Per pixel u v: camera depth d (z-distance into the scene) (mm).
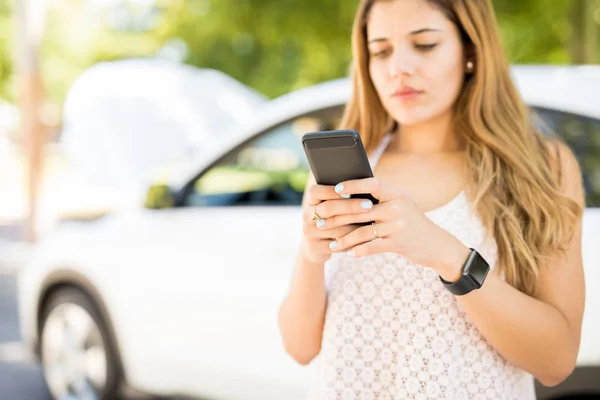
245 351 3557
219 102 4918
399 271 1672
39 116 10914
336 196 1469
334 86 3557
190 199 3973
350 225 1498
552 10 8203
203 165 3928
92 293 4234
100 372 4293
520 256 1680
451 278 1529
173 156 4398
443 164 1791
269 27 9203
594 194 2826
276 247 3455
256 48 11234
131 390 4211
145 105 4648
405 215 1450
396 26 1729
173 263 3846
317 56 10312
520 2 8312
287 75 10953
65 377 4547
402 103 1744
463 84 1809
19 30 10859
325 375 1727
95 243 4254
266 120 3723
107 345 4211
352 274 1711
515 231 1673
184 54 11852
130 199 4242
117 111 4559
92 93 4672
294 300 1764
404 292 1668
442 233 1505
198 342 3744
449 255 1502
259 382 3514
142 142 4453
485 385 1653
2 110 18266
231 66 11359
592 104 2932
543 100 3004
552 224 1687
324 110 3510
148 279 3947
